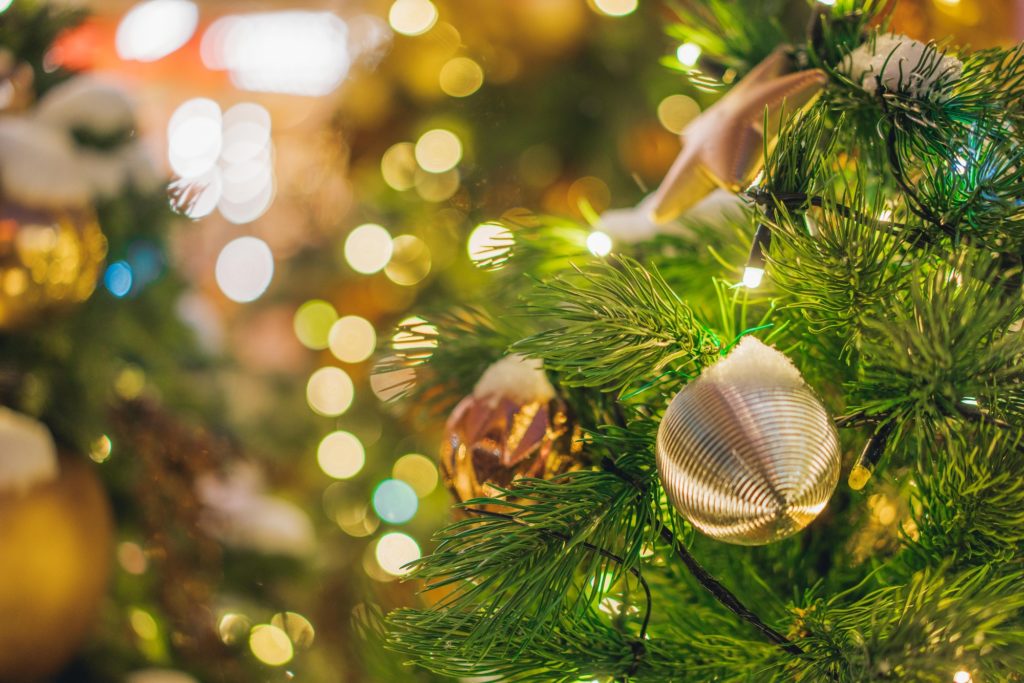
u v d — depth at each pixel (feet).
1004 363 2.63
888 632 2.68
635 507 2.83
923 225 2.83
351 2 6.68
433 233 6.36
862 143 3.03
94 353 4.42
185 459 4.80
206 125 10.91
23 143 3.89
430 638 2.86
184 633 4.60
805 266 2.73
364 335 7.23
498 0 5.41
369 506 6.57
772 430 2.63
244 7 10.48
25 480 3.81
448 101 5.92
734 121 2.90
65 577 3.87
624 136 5.81
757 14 3.46
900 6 3.29
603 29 5.54
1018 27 3.48
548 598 2.77
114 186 4.20
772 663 2.81
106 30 9.75
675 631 2.95
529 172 6.01
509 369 3.04
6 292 3.86
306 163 7.40
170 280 5.19
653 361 2.79
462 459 3.02
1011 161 2.80
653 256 3.31
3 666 3.82
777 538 2.67
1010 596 2.63
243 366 6.77
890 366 2.66
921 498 2.90
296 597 5.48
